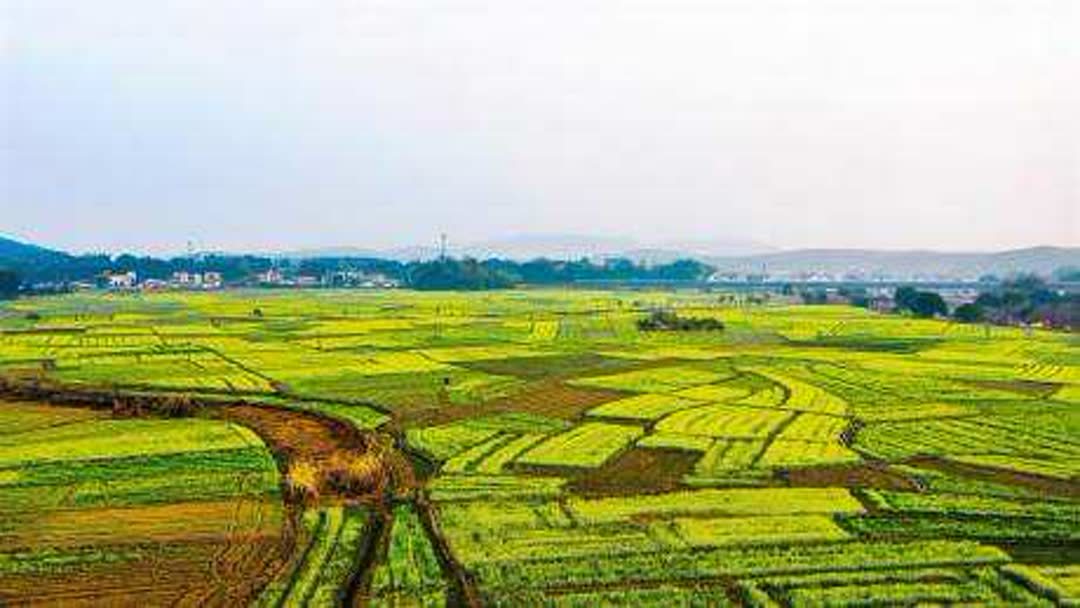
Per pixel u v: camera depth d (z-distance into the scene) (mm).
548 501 70875
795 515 67312
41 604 51156
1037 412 109125
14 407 111188
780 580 54500
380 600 51688
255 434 94938
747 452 87625
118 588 53375
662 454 86875
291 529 63562
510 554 58719
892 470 81500
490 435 94688
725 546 60406
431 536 62656
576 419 103812
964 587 53312
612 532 63156
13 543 61000
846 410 109562
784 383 130750
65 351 162250
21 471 79438
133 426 99062
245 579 54625
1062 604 50719
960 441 93000
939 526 65375
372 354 160125
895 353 168125
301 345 172250
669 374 139125
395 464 83438
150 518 66188
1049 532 64188
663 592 52625
